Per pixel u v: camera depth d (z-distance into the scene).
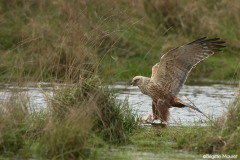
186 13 38.97
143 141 21.38
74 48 26.08
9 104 20.78
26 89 22.45
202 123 23.25
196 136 20.94
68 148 19.11
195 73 36.88
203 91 31.98
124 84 32.12
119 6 37.19
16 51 32.44
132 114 23.00
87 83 21.56
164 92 24.23
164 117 24.14
